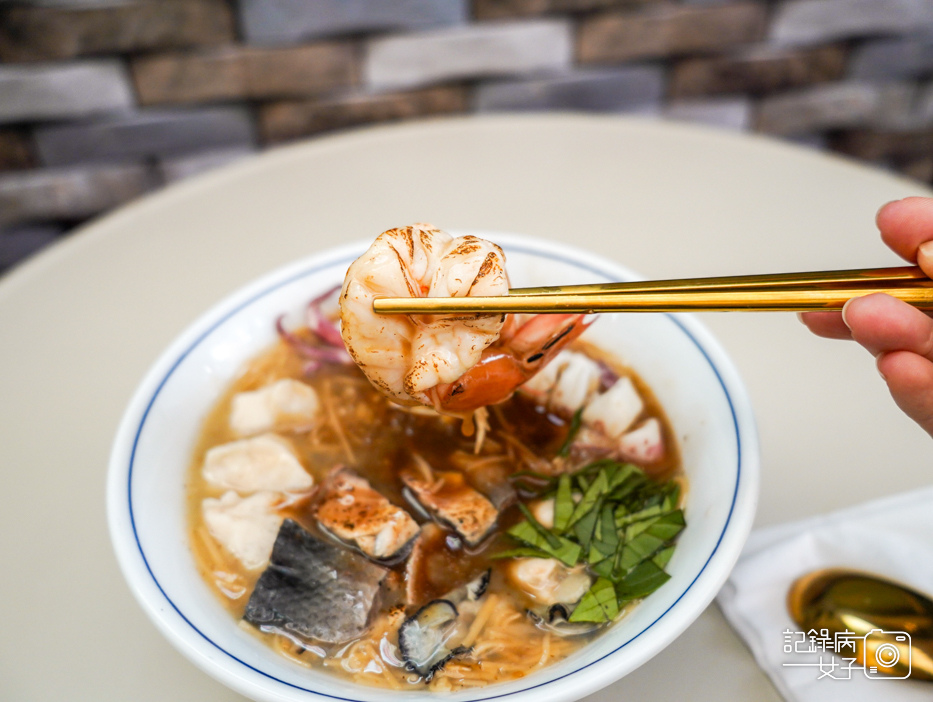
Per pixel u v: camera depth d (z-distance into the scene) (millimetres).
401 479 309
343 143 596
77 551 304
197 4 657
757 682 251
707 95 801
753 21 747
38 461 343
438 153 577
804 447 336
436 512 289
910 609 259
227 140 760
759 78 792
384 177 551
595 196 520
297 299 352
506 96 772
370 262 242
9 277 466
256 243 487
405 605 265
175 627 222
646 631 216
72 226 805
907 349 224
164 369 305
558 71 761
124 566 235
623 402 313
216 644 224
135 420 281
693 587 222
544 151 575
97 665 266
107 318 429
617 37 740
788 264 447
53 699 255
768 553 280
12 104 688
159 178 779
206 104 727
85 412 369
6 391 381
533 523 285
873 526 287
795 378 374
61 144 729
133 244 492
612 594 254
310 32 694
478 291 238
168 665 266
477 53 734
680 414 300
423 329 246
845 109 831
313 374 353
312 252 474
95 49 668
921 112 844
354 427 333
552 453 316
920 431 342
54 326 424
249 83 717
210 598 257
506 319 281
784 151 566
